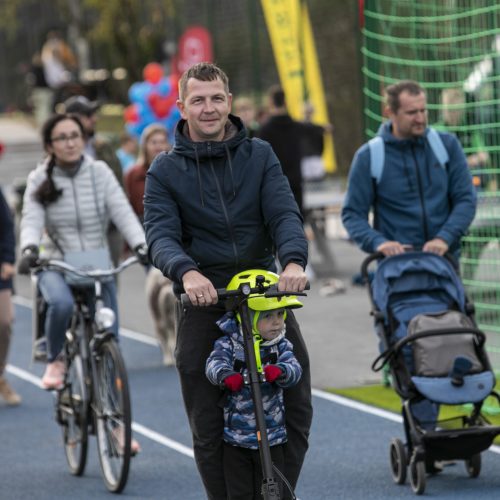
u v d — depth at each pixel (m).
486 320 38.56
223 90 16.98
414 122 24.38
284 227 16.83
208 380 17.19
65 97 44.53
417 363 21.89
